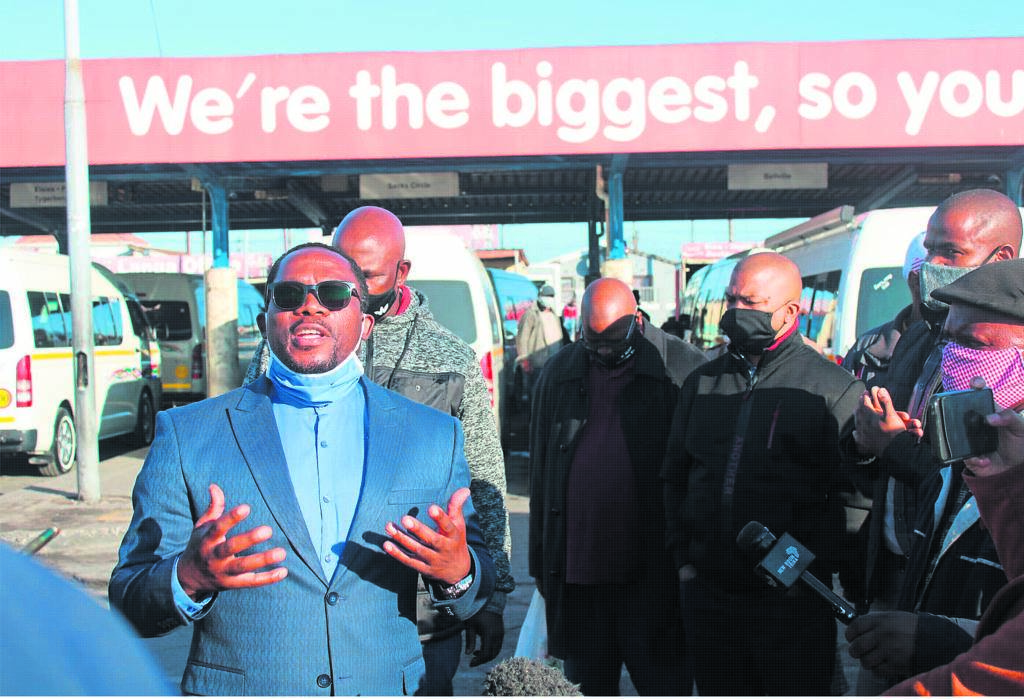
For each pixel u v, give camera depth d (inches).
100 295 482.3
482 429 119.6
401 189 507.2
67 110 342.3
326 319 83.3
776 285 121.6
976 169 537.3
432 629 106.6
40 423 401.4
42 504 343.3
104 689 26.9
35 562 29.9
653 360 143.9
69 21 343.3
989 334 69.4
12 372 391.5
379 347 117.3
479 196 649.6
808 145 408.8
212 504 74.4
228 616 79.4
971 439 62.3
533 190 634.2
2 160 417.7
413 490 84.2
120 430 491.5
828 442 118.1
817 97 407.8
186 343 625.0
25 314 398.6
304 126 413.7
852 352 161.8
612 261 475.2
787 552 95.5
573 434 142.8
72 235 346.6
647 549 138.9
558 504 142.8
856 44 406.0
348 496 83.7
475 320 342.0
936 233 113.1
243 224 779.4
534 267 1072.8
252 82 412.5
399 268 119.4
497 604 108.7
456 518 78.6
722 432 122.2
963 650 72.6
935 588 88.3
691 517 122.7
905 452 96.4
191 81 412.8
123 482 403.5
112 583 78.0
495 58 411.5
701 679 124.0
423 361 117.7
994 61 403.5
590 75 412.2
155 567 74.0
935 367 112.7
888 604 132.7
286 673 77.9
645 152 413.7
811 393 118.9
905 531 123.4
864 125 407.5
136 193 614.5
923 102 405.4
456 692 173.6
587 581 138.2
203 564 70.3
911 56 405.1
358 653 79.4
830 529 118.1
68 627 27.7
